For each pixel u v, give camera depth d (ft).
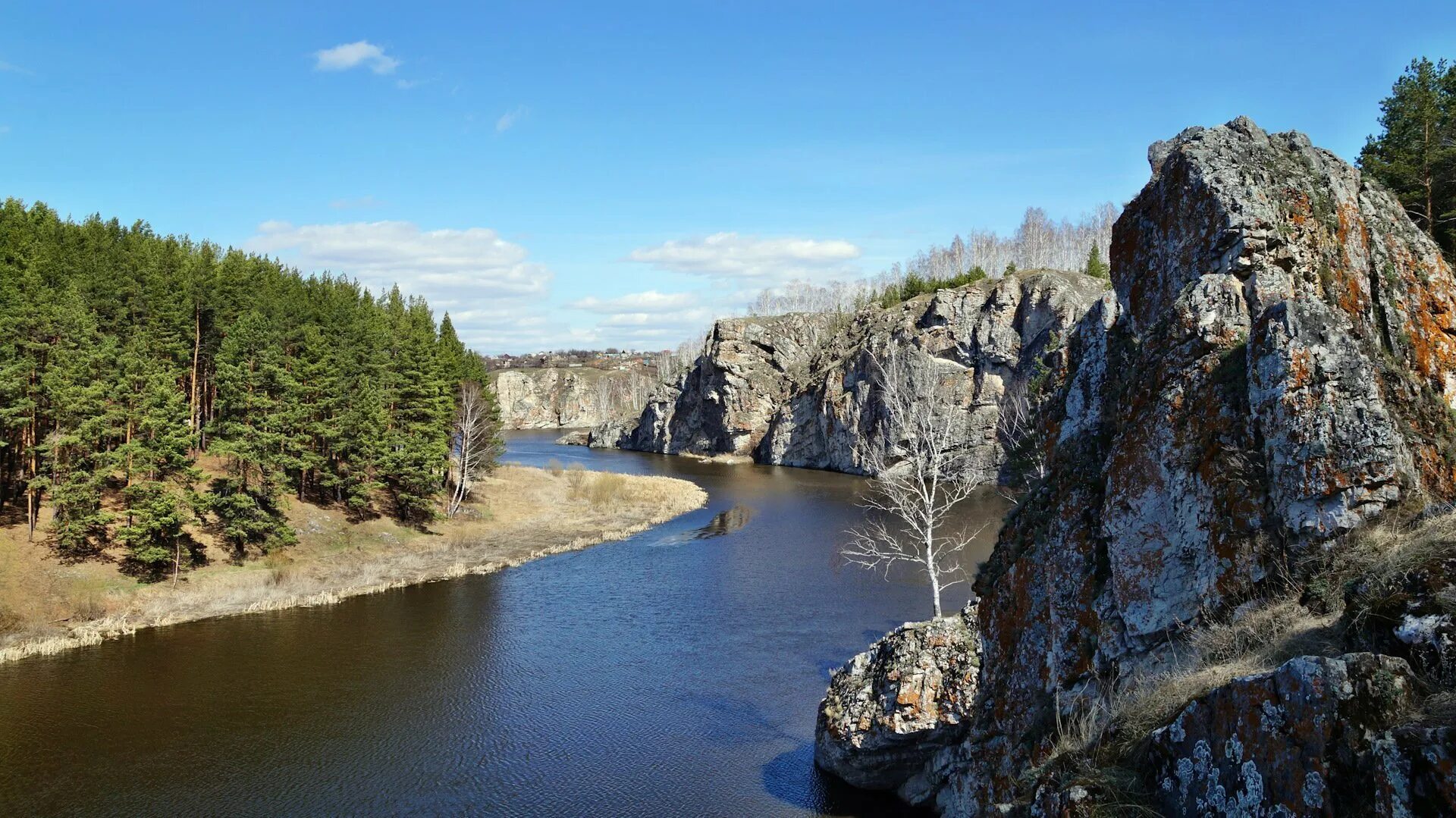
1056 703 54.95
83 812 90.48
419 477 242.17
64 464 176.24
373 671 133.39
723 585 184.24
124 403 182.80
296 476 246.27
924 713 78.64
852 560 203.00
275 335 234.99
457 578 198.70
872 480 375.45
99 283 211.41
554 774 96.94
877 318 482.28
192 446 234.17
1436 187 115.96
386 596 181.37
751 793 89.81
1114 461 55.93
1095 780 41.06
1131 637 51.52
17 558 167.02
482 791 93.50
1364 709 30.66
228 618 163.63
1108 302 75.31
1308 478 44.29
